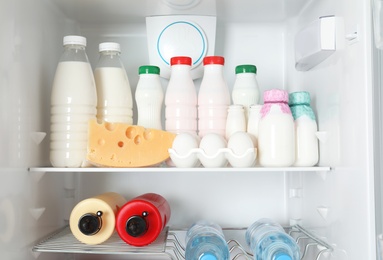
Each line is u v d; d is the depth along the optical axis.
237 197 1.42
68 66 1.15
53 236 1.22
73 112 1.13
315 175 1.19
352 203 0.93
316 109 1.18
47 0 1.21
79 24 1.43
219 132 1.21
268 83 1.44
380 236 0.82
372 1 0.81
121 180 1.43
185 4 1.26
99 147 1.10
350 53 0.94
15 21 1.01
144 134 1.13
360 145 0.89
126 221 1.08
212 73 1.24
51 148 1.14
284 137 1.09
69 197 1.40
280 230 1.10
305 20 1.28
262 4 1.26
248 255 1.15
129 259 1.42
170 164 1.17
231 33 1.44
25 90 1.06
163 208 1.19
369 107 0.86
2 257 0.92
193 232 1.11
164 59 1.34
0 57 0.93
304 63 1.16
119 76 1.23
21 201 1.03
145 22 1.41
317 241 1.12
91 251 1.06
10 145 0.97
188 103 1.22
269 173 1.43
